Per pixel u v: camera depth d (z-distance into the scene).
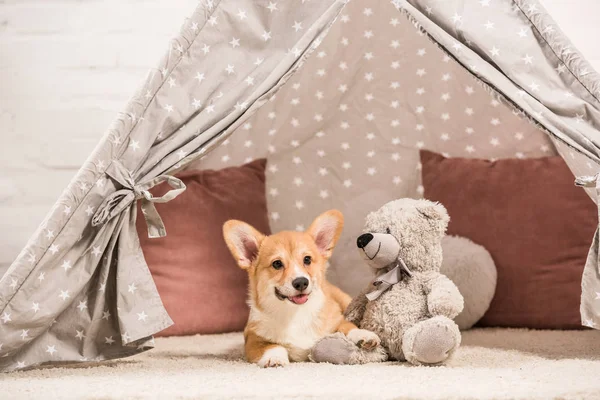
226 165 2.51
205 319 2.28
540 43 1.74
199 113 1.77
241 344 2.08
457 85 2.44
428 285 1.74
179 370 1.66
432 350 1.59
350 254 2.39
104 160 1.69
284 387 1.38
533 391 1.30
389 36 2.37
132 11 2.70
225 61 1.77
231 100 1.76
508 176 2.37
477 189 2.37
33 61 2.70
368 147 2.56
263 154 2.54
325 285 1.89
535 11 1.72
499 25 1.74
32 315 1.65
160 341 2.18
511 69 1.72
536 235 2.28
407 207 1.83
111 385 1.46
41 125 2.68
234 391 1.35
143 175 1.75
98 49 2.69
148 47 2.69
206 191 2.39
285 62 1.73
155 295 1.74
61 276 1.69
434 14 1.75
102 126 2.67
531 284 2.25
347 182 2.55
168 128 1.75
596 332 2.16
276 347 1.72
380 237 1.77
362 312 1.84
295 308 1.76
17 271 1.63
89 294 1.74
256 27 1.78
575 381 1.39
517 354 1.78
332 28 2.30
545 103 1.71
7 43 2.71
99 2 2.70
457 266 2.19
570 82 1.72
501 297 2.27
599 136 1.67
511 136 2.47
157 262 2.29
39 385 1.48
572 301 2.22
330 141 2.56
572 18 2.63
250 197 2.42
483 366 1.62
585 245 2.26
